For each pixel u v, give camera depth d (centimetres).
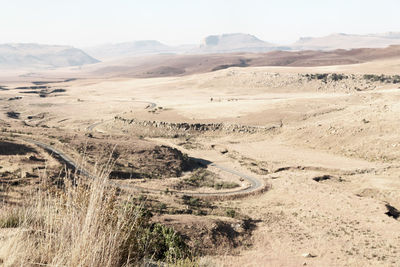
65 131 12531
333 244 5103
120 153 10888
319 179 10212
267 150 14425
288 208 7519
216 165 12144
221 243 4866
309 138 15150
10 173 6059
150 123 19688
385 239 5322
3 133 10544
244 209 7469
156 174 10062
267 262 4244
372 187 9156
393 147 12344
